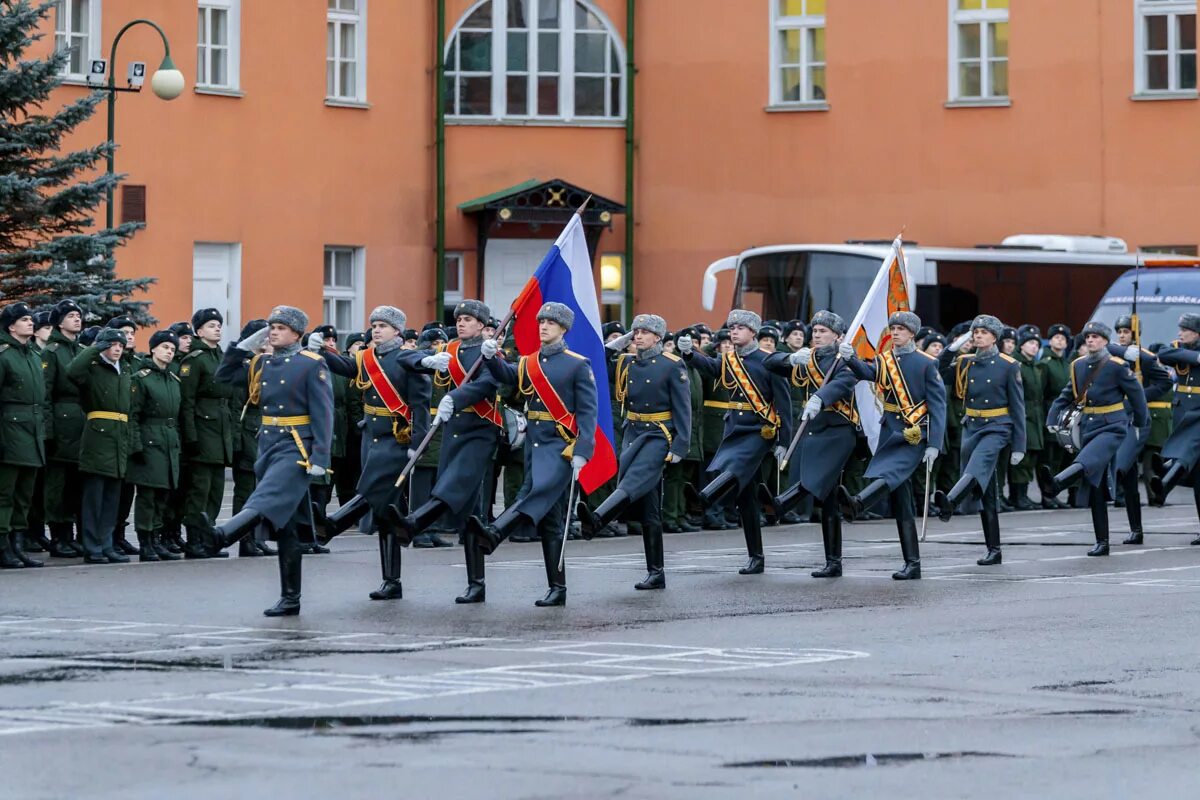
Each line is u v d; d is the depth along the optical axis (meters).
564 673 21.84
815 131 71.75
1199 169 68.69
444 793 15.65
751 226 72.38
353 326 68.44
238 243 64.44
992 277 63.19
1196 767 16.98
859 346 35.62
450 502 28.61
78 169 49.03
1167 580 32.47
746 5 72.25
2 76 47.53
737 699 20.16
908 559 32.78
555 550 28.75
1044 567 34.78
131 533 41.66
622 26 73.12
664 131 73.06
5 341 33.59
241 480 37.53
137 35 61.31
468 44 71.88
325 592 30.38
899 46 71.00
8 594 29.78
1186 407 41.53
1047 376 50.53
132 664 22.45
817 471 32.88
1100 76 69.44
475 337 30.67
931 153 70.94
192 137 62.94
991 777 16.50
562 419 28.62
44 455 34.34
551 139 72.38
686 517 43.75
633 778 16.27
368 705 19.64
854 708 19.70
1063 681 21.59
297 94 66.12
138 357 37.44
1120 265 65.44
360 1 68.50
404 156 69.69
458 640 24.73
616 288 73.56
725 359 33.81
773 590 30.89
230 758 16.98
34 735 17.98
